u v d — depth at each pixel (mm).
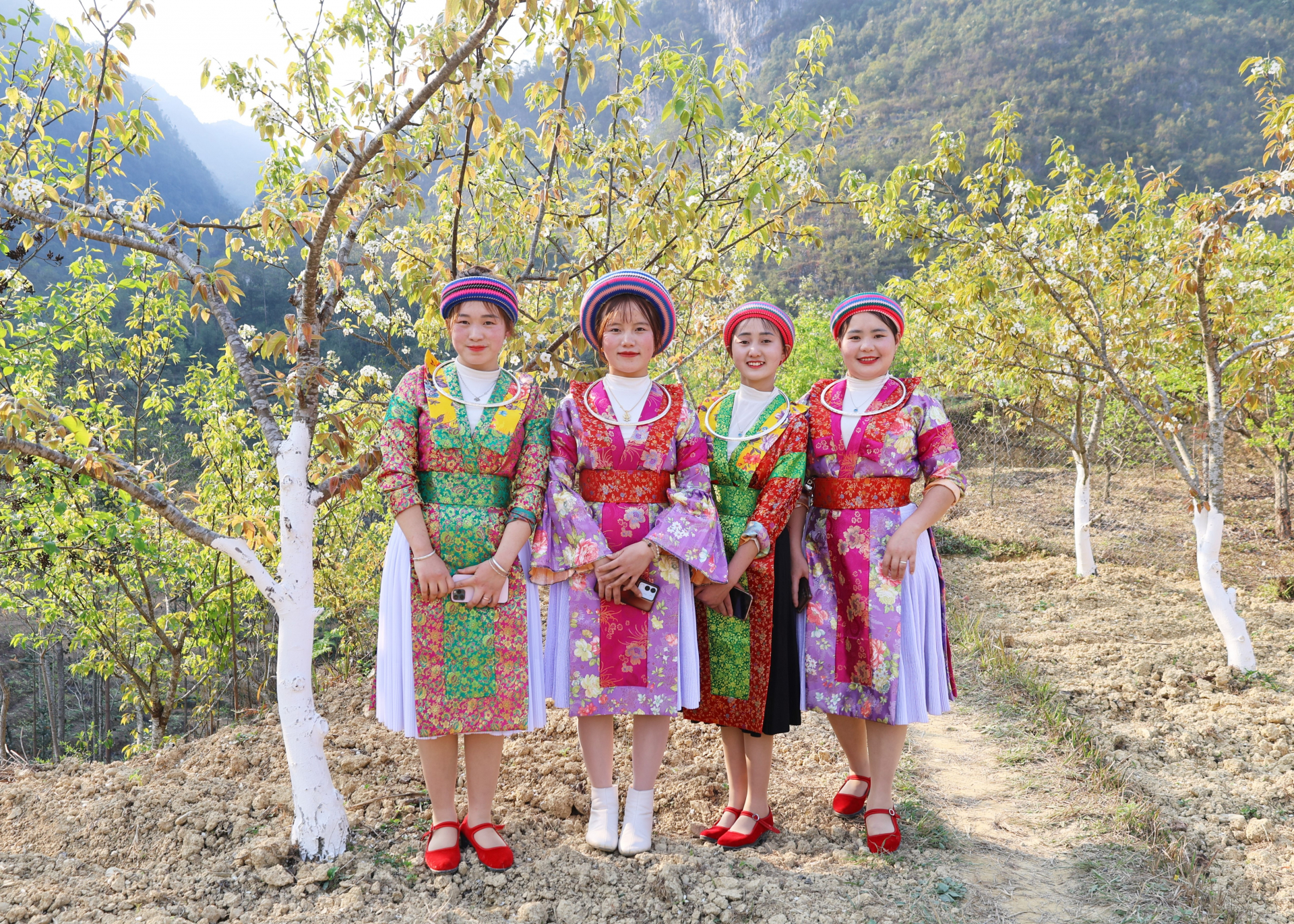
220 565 7500
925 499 2520
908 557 2477
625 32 4000
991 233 6129
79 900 2242
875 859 2535
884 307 2637
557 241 4215
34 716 17469
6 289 4746
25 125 3529
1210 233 4832
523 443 2439
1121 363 6266
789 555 2721
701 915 2174
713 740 3562
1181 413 6152
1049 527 10812
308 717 2467
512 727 2320
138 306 7359
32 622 11961
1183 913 2314
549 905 2197
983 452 15742
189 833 2588
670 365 5555
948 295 7086
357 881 2328
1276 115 4277
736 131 4508
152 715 7484
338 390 5195
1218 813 3092
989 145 5992
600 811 2539
